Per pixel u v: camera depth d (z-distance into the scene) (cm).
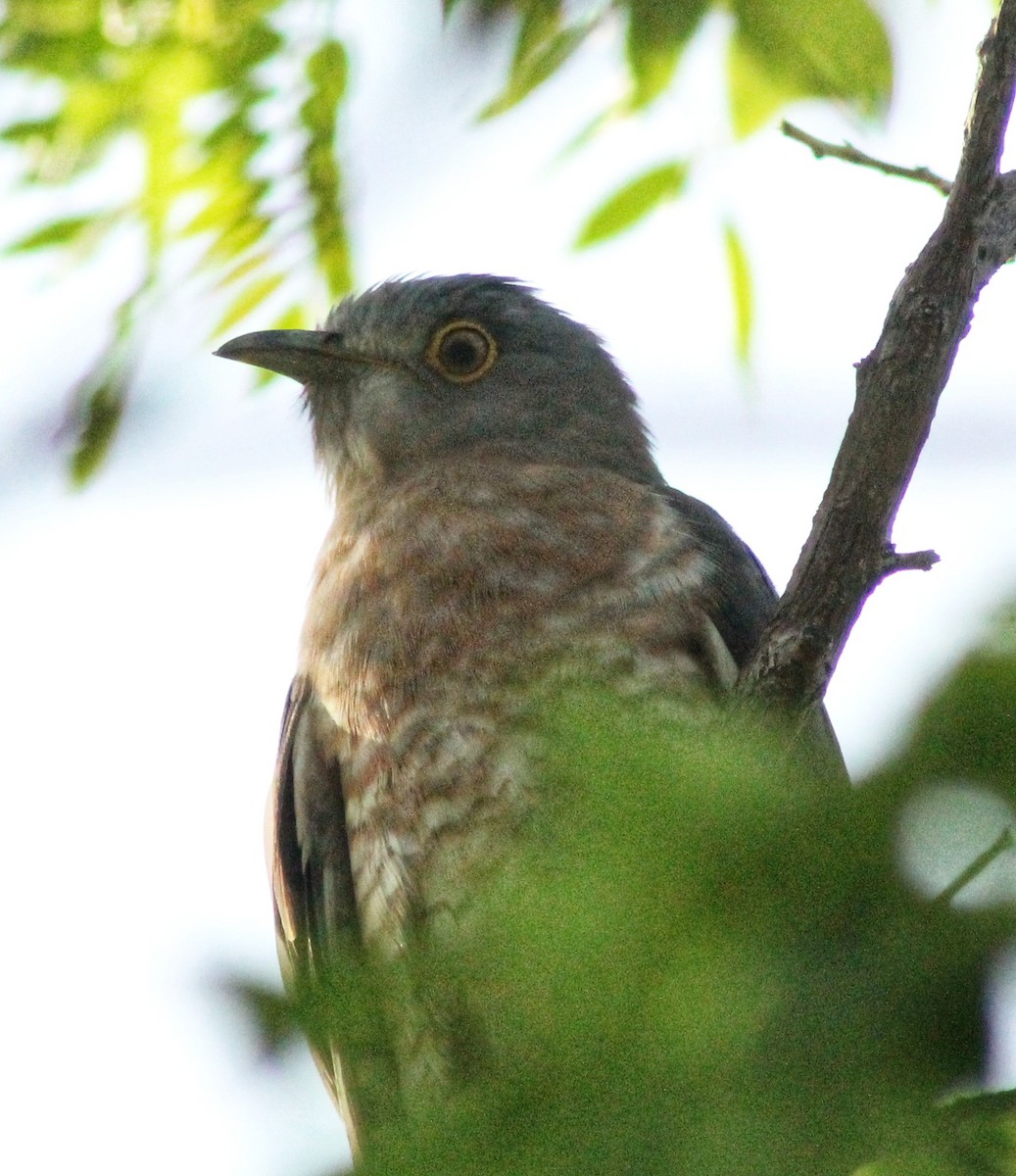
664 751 312
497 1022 308
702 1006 281
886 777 274
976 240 745
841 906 275
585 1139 282
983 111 738
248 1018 304
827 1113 272
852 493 748
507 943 304
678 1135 276
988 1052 268
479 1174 284
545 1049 290
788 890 280
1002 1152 313
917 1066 271
